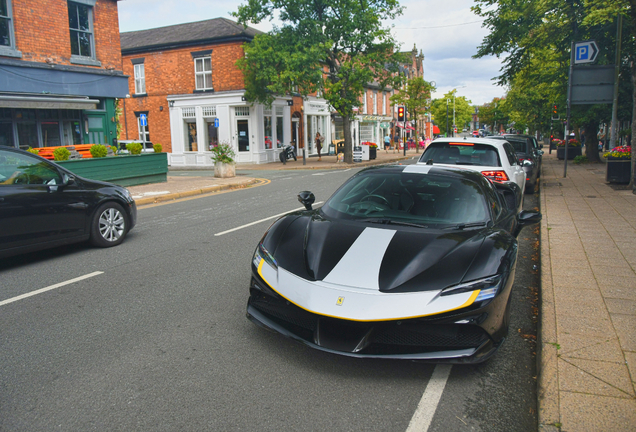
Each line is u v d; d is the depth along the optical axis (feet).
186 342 11.73
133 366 10.48
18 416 8.57
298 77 76.84
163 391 9.45
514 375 10.36
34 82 47.52
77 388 9.55
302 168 77.82
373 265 10.32
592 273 15.94
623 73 60.18
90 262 19.29
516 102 101.60
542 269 16.49
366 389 9.62
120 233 22.47
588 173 54.85
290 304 10.12
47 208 18.99
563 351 10.39
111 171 43.96
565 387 9.04
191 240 23.36
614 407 8.38
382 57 80.89
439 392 9.57
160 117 94.84
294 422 8.45
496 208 13.97
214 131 90.48
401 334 9.64
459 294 9.52
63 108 48.42
